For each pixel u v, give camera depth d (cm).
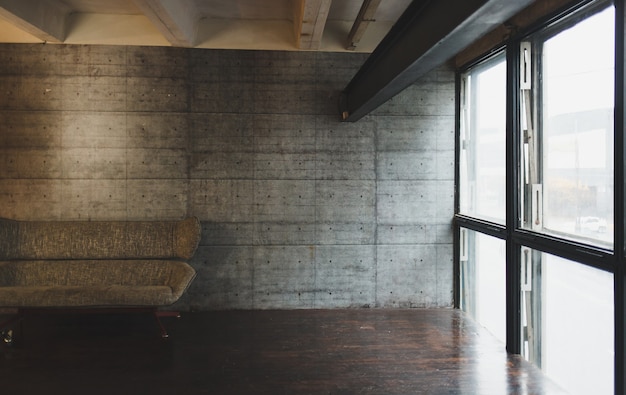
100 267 576
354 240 619
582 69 365
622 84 300
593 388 360
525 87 441
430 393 380
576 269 380
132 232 580
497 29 489
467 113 608
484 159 557
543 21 398
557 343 410
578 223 369
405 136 621
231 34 604
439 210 624
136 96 595
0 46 582
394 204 622
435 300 625
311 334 518
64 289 499
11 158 586
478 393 381
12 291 490
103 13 589
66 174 590
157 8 459
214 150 604
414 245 624
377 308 621
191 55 599
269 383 396
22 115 585
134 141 596
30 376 405
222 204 606
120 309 510
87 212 593
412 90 621
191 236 570
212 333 520
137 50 594
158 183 599
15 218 586
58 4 558
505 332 504
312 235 616
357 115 559
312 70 611
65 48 587
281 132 610
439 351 468
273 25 607
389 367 430
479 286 580
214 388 385
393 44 377
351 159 618
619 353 306
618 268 306
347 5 559
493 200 532
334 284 620
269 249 612
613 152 324
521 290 453
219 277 609
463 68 602
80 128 591
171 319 570
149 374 411
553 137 407
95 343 486
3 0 459
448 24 266
